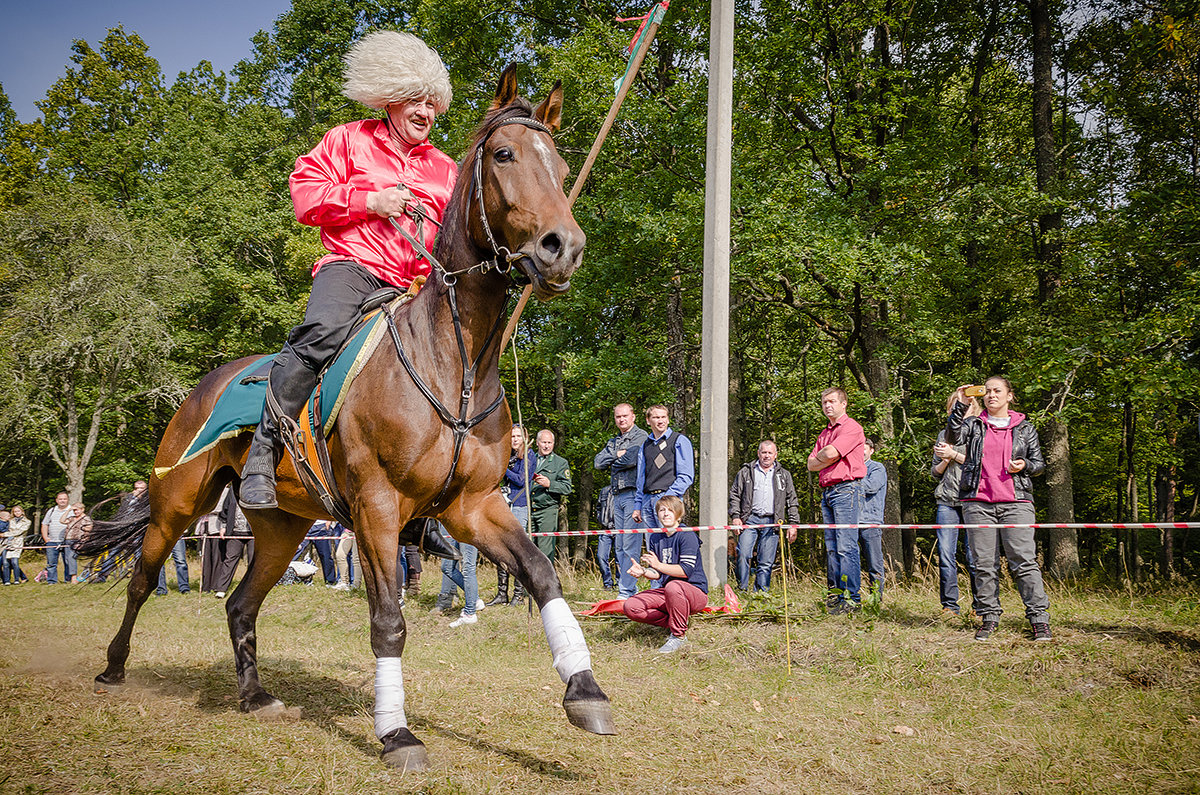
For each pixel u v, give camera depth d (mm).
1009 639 5840
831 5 14812
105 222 22656
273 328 25078
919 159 14539
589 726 2943
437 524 3916
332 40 25578
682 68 17047
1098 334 12688
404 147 3869
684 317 19766
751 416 25859
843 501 7129
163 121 28109
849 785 3395
